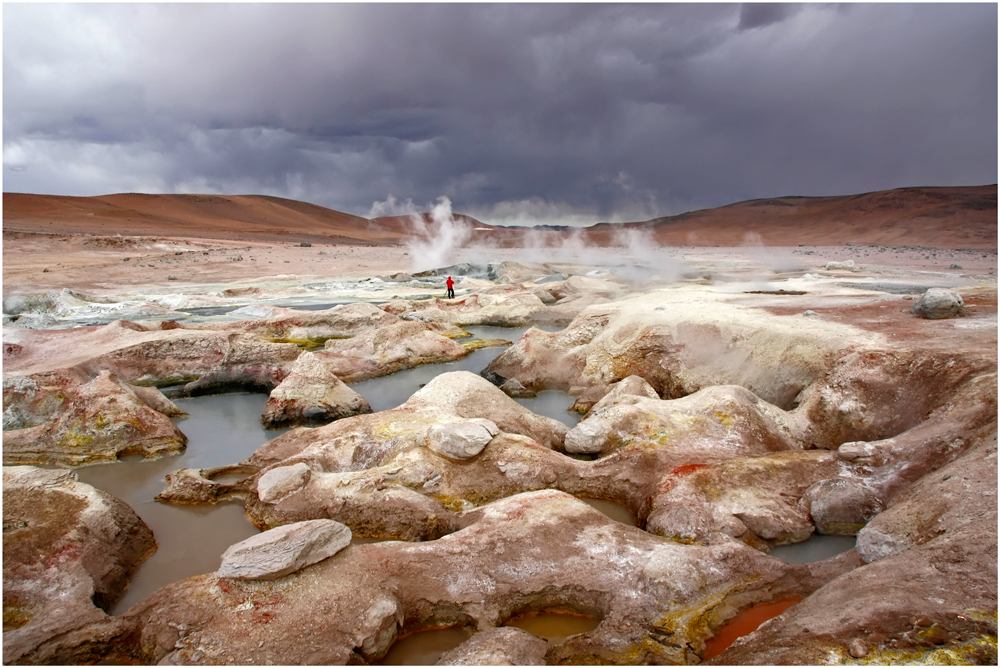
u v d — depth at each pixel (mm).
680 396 16406
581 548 8469
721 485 10203
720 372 16141
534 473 11195
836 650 5535
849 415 12484
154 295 34781
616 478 11320
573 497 9836
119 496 11727
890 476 9977
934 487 8273
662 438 12195
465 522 9336
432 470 10938
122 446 13625
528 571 8086
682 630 7039
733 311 18719
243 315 28844
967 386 10758
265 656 6586
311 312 26391
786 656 5684
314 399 15883
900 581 6355
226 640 6746
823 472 10617
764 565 8141
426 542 8539
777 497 10039
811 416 13008
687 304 20656
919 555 6711
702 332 17422
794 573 8062
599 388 17469
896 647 5305
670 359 17359
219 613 7074
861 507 9492
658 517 9836
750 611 7523
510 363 19453
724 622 7297
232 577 7457
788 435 12688
